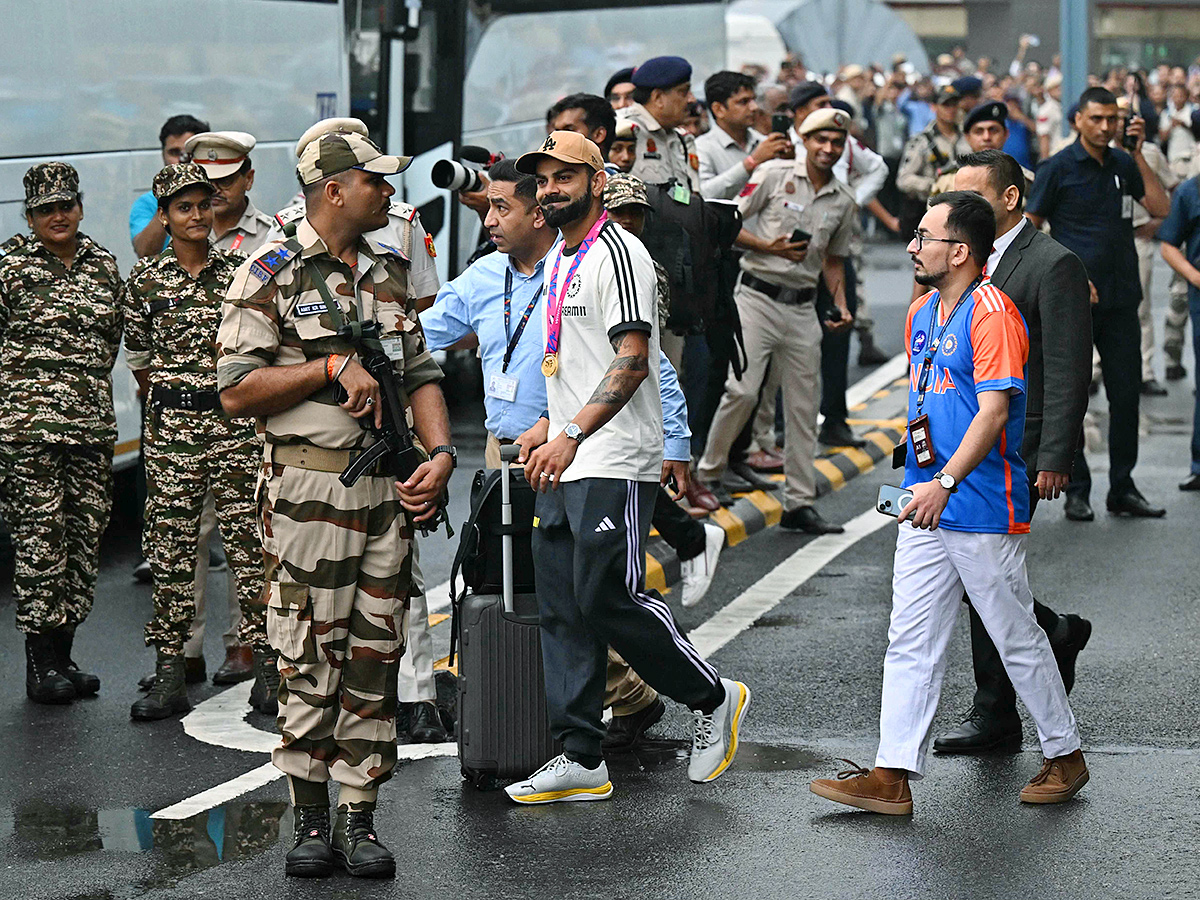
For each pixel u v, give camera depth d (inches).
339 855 230.5
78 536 326.6
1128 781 261.9
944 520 247.1
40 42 417.7
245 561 304.3
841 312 459.2
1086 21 757.3
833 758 275.9
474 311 281.0
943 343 247.6
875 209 681.0
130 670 339.9
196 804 258.5
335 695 229.9
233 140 322.7
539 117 722.8
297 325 222.8
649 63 391.9
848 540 443.2
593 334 248.5
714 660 334.0
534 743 259.9
